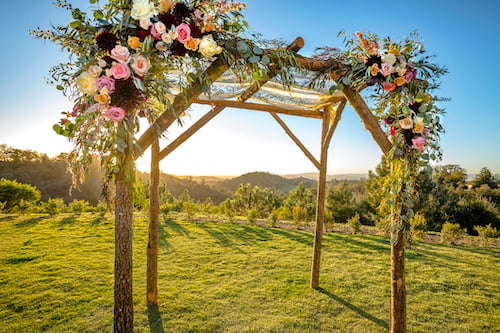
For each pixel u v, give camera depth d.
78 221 9.16
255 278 4.35
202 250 5.97
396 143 2.36
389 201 2.39
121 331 1.82
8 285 3.80
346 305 3.48
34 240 6.52
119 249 1.83
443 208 13.04
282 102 3.79
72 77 1.67
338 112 3.81
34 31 1.58
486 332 2.94
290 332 2.83
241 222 10.57
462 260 5.73
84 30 1.63
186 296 3.61
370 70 2.33
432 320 3.16
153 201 3.34
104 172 1.79
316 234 4.01
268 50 2.21
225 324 2.95
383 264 5.27
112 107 1.55
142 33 1.69
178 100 2.00
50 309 3.16
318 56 2.53
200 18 1.84
